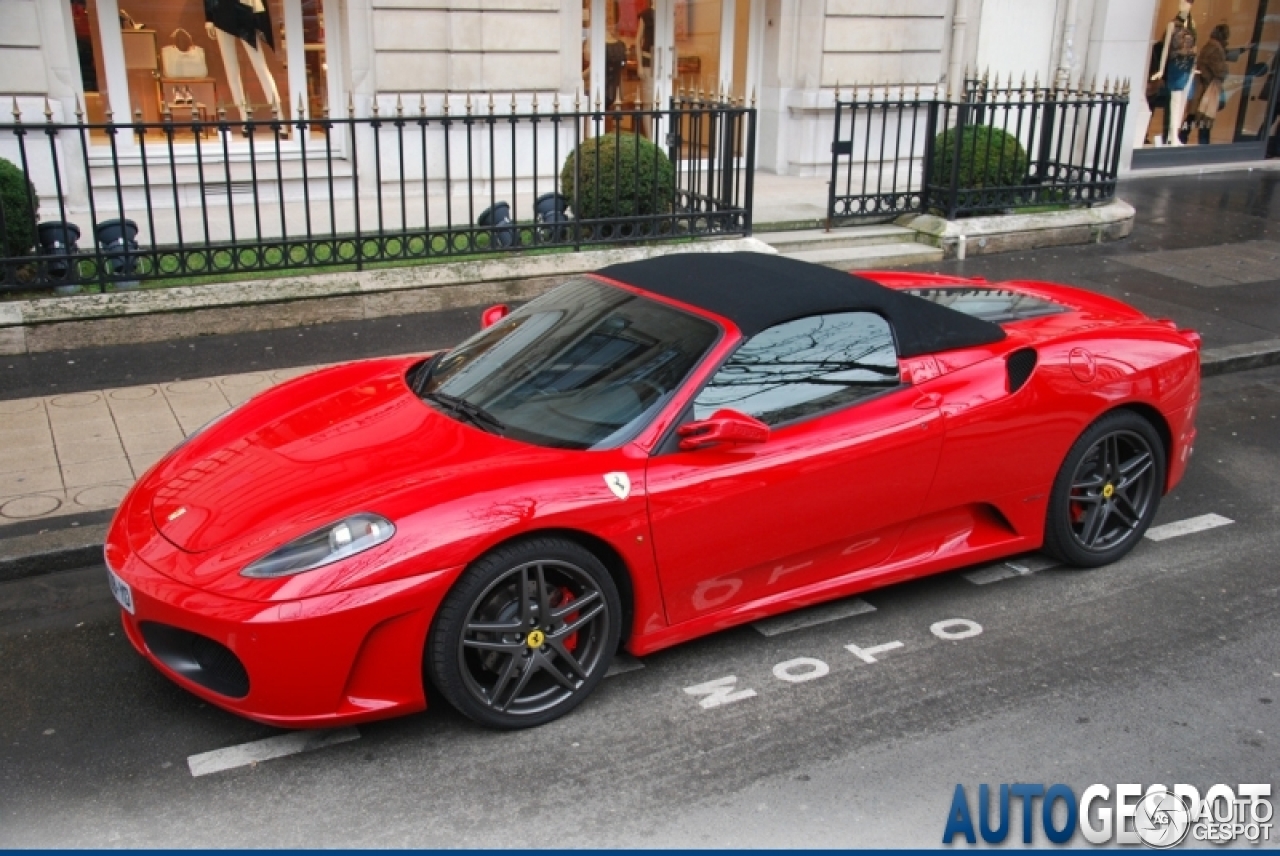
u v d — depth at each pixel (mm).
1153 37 15539
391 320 8500
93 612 4656
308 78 11875
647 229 9664
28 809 3426
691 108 9516
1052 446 4805
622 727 3887
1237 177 15648
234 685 3596
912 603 4828
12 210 7660
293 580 3426
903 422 4402
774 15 13391
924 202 11203
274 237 9703
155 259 7906
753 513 4098
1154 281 10023
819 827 3387
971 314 5234
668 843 3299
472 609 3617
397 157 11523
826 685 4176
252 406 4641
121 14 10984
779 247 10406
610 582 3891
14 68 9984
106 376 7152
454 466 3828
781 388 4238
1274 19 16516
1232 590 4984
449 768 3641
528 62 11734
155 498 4008
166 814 3408
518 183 12055
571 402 4188
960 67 14438
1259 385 7922
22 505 5320
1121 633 4590
